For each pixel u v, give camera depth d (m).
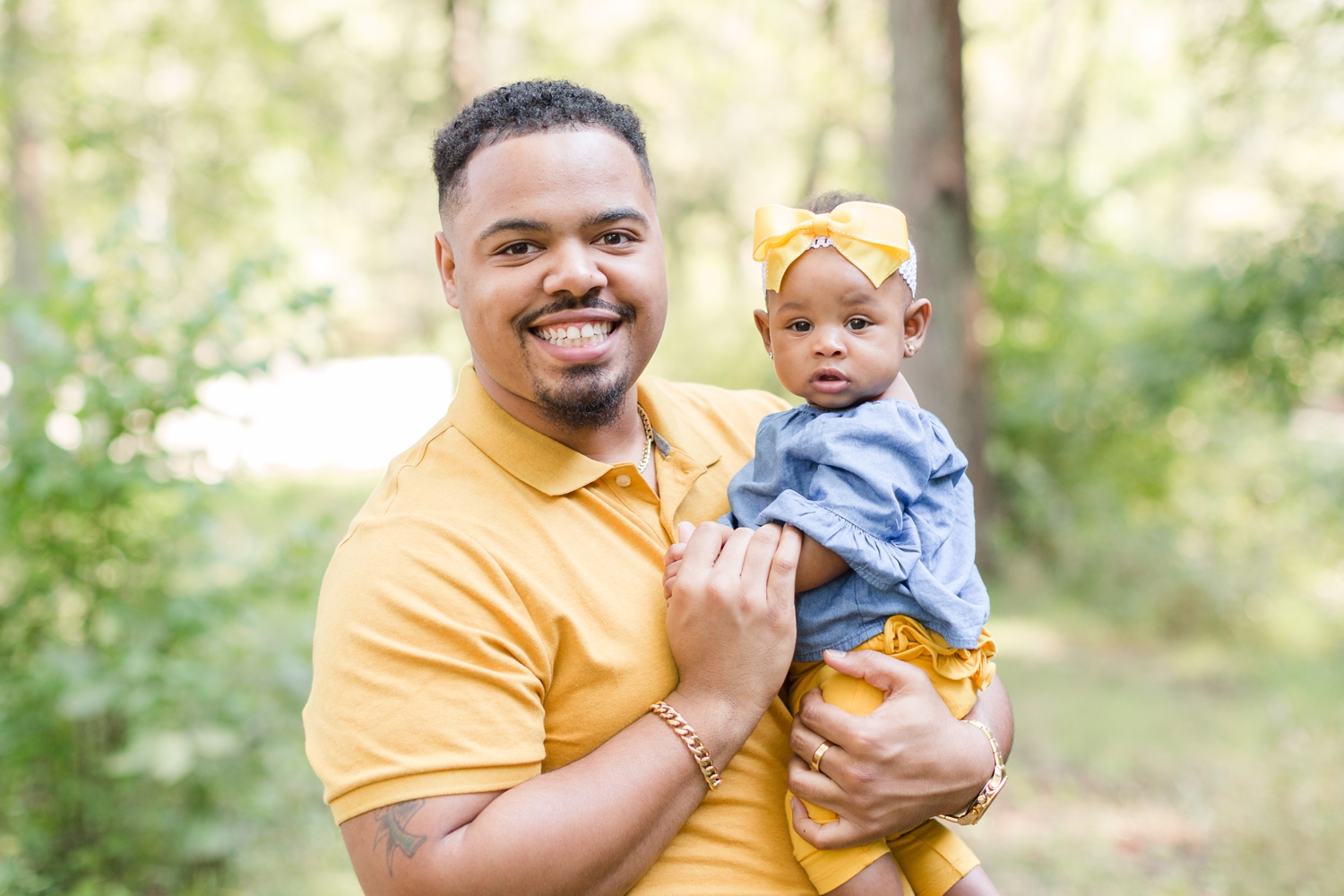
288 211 14.62
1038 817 4.74
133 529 3.73
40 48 11.03
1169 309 8.80
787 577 1.54
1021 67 15.08
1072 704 6.27
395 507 1.52
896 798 1.52
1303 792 4.62
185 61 12.28
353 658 1.38
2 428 3.49
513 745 1.36
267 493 7.26
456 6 12.32
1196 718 5.98
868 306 1.73
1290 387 7.82
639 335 1.64
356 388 17.70
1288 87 8.30
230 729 3.71
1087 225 9.68
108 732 3.76
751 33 15.16
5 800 3.73
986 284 9.55
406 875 1.28
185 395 3.56
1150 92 14.71
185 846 3.68
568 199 1.54
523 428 1.62
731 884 1.52
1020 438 9.34
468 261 1.59
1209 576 7.94
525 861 1.28
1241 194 13.98
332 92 13.74
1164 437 9.02
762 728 1.64
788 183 15.69
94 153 11.65
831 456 1.64
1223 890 3.97
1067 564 8.79
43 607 3.71
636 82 15.38
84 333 3.65
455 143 1.62
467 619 1.40
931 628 1.63
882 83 13.47
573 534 1.57
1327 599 8.16
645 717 1.45
